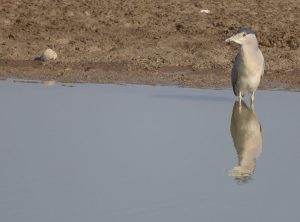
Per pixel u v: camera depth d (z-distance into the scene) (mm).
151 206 10750
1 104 16078
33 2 23578
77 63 19844
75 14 22891
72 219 10344
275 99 16938
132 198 11062
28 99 16500
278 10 23297
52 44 21047
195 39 21359
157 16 22812
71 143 13531
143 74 18984
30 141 13633
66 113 15352
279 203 10922
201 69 19453
